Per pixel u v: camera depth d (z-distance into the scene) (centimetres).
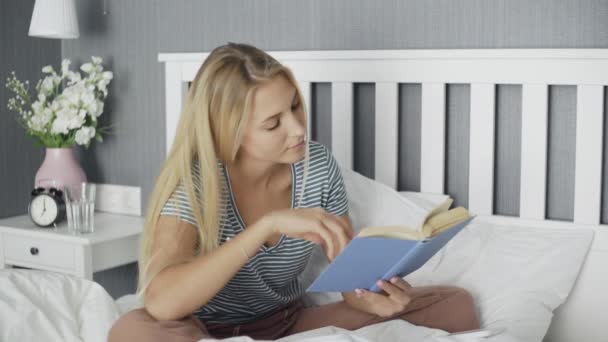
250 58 134
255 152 136
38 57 255
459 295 153
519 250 171
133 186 251
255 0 221
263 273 146
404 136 202
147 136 246
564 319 177
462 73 186
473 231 177
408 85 200
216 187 134
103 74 238
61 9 228
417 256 124
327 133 213
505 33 184
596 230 174
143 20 242
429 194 193
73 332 136
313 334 125
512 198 189
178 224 133
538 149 180
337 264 116
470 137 187
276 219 123
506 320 154
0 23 243
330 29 209
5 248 233
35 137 257
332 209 159
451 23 191
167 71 230
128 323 125
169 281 125
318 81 206
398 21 198
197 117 134
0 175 247
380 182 201
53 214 228
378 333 131
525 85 179
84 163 261
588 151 175
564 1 177
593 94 172
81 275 218
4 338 129
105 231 227
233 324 153
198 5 231
